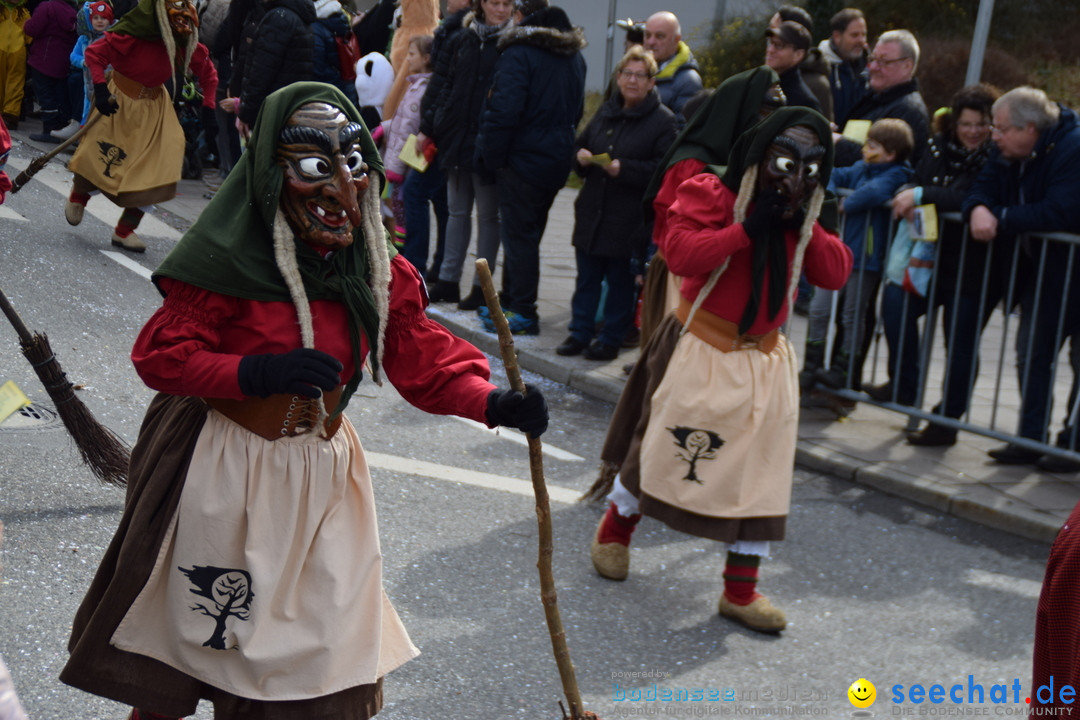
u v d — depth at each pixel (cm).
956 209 546
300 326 230
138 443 249
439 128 716
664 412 379
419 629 353
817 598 411
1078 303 524
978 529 492
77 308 622
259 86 769
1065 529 167
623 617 381
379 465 480
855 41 732
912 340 586
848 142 582
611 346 673
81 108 1130
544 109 661
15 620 321
